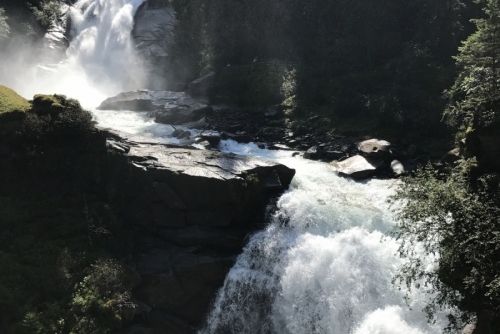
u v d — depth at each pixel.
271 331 16.86
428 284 15.39
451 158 21.03
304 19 36.22
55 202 17.53
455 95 23.30
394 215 16.88
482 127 15.99
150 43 46.31
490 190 14.95
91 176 18.03
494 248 13.32
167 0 49.81
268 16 37.38
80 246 16.89
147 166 18.22
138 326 16.34
